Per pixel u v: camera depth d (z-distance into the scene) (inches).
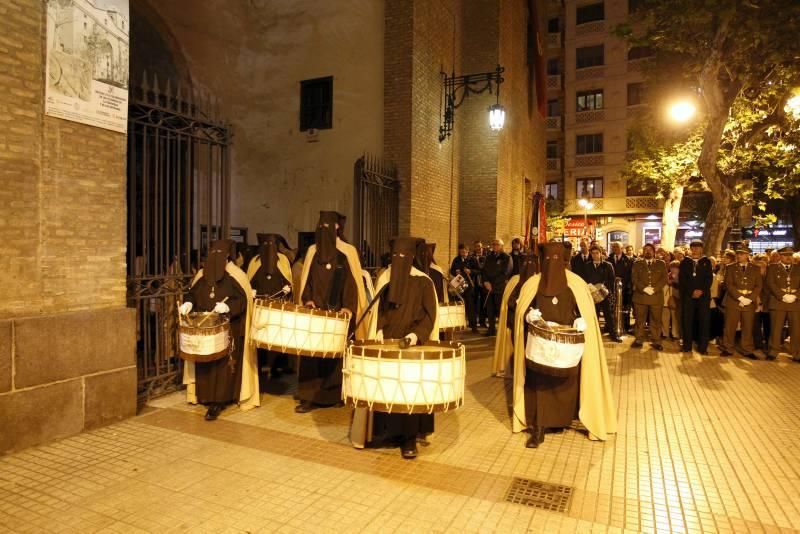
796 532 160.7
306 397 262.4
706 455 217.3
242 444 220.8
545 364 207.8
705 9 476.7
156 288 279.9
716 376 354.0
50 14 221.9
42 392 217.5
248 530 155.7
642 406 283.0
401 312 215.3
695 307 439.5
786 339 486.6
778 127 665.6
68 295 231.1
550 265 232.4
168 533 153.7
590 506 174.1
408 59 504.7
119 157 251.0
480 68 654.5
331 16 535.5
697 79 649.0
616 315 485.1
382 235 481.7
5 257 209.9
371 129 521.0
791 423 257.1
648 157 890.7
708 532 160.1
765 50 512.1
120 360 247.0
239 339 263.3
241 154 566.3
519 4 773.3
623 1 1487.5
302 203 541.6
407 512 167.5
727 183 704.4
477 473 197.3
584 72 1525.6
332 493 178.9
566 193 1549.0
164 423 245.4
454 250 631.2
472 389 313.4
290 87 549.3
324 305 265.9
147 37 538.9
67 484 182.7
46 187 222.7
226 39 565.3
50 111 222.2
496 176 649.6
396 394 175.6
